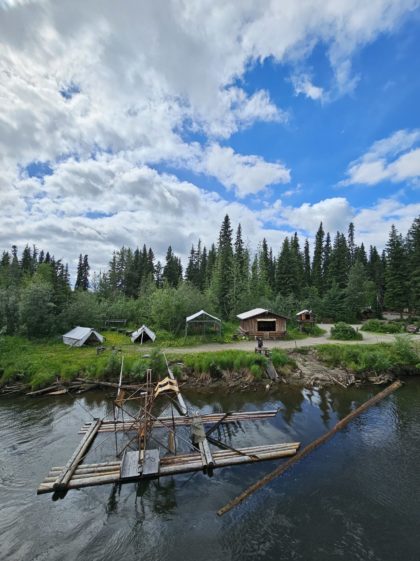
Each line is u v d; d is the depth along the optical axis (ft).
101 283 229.04
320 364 79.46
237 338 110.01
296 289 196.44
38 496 31.96
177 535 27.22
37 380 65.57
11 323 103.50
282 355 77.36
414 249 168.66
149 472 34.50
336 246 241.96
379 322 134.82
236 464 37.68
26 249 284.41
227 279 180.65
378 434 46.24
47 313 109.29
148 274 259.19
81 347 94.07
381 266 224.12
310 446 39.60
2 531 27.37
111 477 33.94
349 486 33.83
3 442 43.57
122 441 43.42
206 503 31.12
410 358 81.20
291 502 31.30
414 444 43.19
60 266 136.05
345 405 57.98
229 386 67.36
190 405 58.23
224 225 226.38
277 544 26.22
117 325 146.30
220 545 26.18
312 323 136.36
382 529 27.81
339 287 211.20
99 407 57.00
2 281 196.85
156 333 116.67
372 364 76.38
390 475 35.88
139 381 68.49
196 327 122.11
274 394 63.77
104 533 27.40
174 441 41.42
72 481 33.30
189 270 261.44
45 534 27.20
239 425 49.32
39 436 45.42
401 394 64.23
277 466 37.60
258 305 160.56
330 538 26.84
